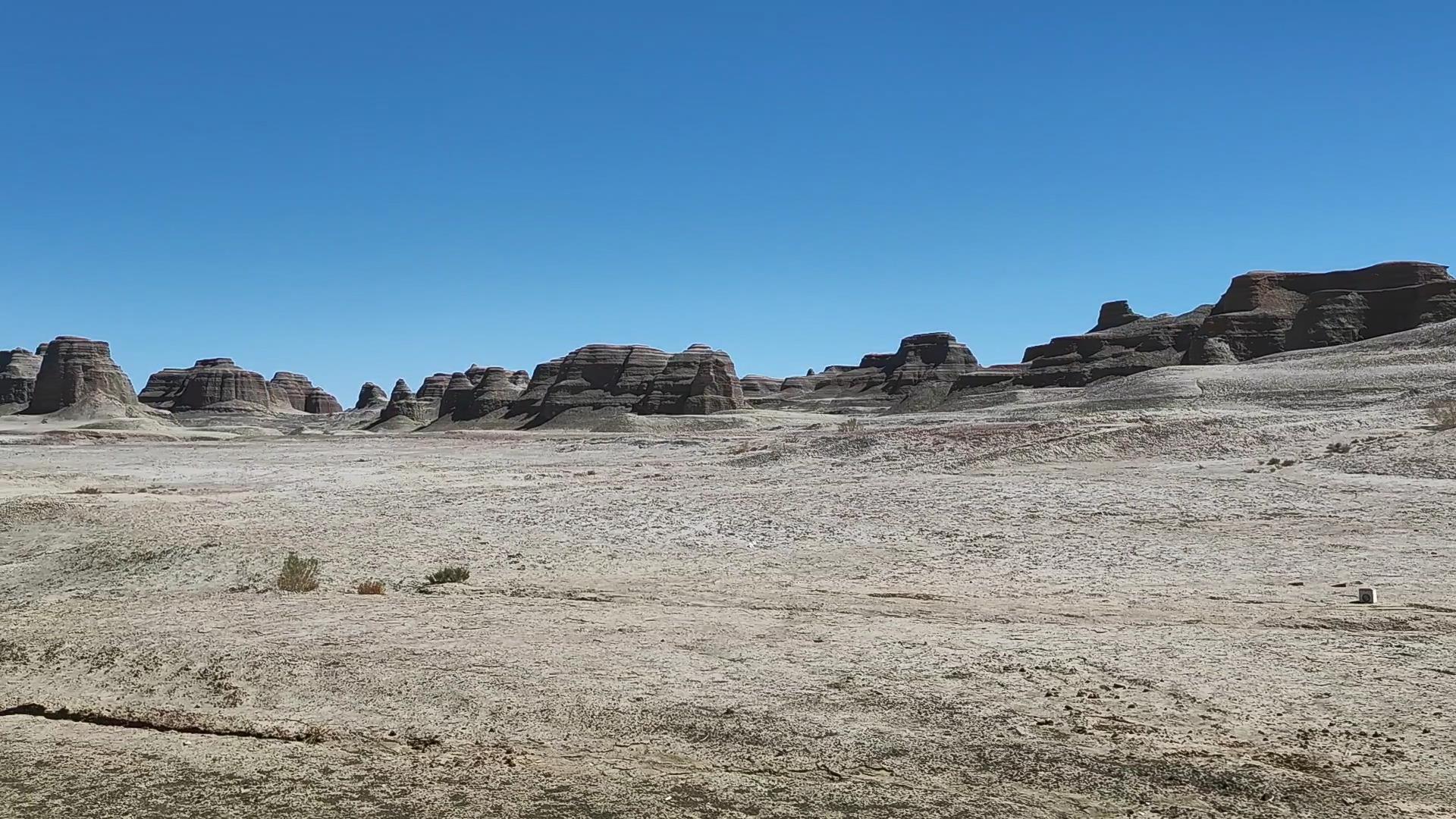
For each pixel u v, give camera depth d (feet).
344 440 355.56
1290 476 112.47
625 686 36.47
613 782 28.19
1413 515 84.53
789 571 71.31
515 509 107.96
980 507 98.53
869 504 102.99
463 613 50.78
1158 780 27.58
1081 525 88.02
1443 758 28.60
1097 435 154.10
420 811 26.45
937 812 25.96
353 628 46.75
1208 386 278.87
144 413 593.42
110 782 28.81
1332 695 34.32
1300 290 465.88
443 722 33.40
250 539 88.74
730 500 109.81
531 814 26.17
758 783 27.96
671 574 70.59
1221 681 36.04
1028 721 32.17
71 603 60.03
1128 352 533.14
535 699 35.09
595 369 539.29
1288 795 26.45
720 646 42.45
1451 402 156.87
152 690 38.17
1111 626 47.03
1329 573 63.36
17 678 40.63
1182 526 85.81
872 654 40.78
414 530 93.25
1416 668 37.37
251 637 44.96
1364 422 156.15
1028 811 25.98
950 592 60.90
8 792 28.17
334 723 33.47
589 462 210.18
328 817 26.23
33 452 277.03
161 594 64.85
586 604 54.75
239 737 32.78
